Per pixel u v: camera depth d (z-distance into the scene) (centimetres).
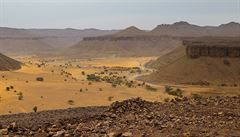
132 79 15388
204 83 14100
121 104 2403
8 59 14612
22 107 6612
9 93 7906
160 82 14662
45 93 8156
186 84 14162
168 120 1895
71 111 4531
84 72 17250
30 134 1777
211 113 2044
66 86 9331
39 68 14975
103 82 11975
